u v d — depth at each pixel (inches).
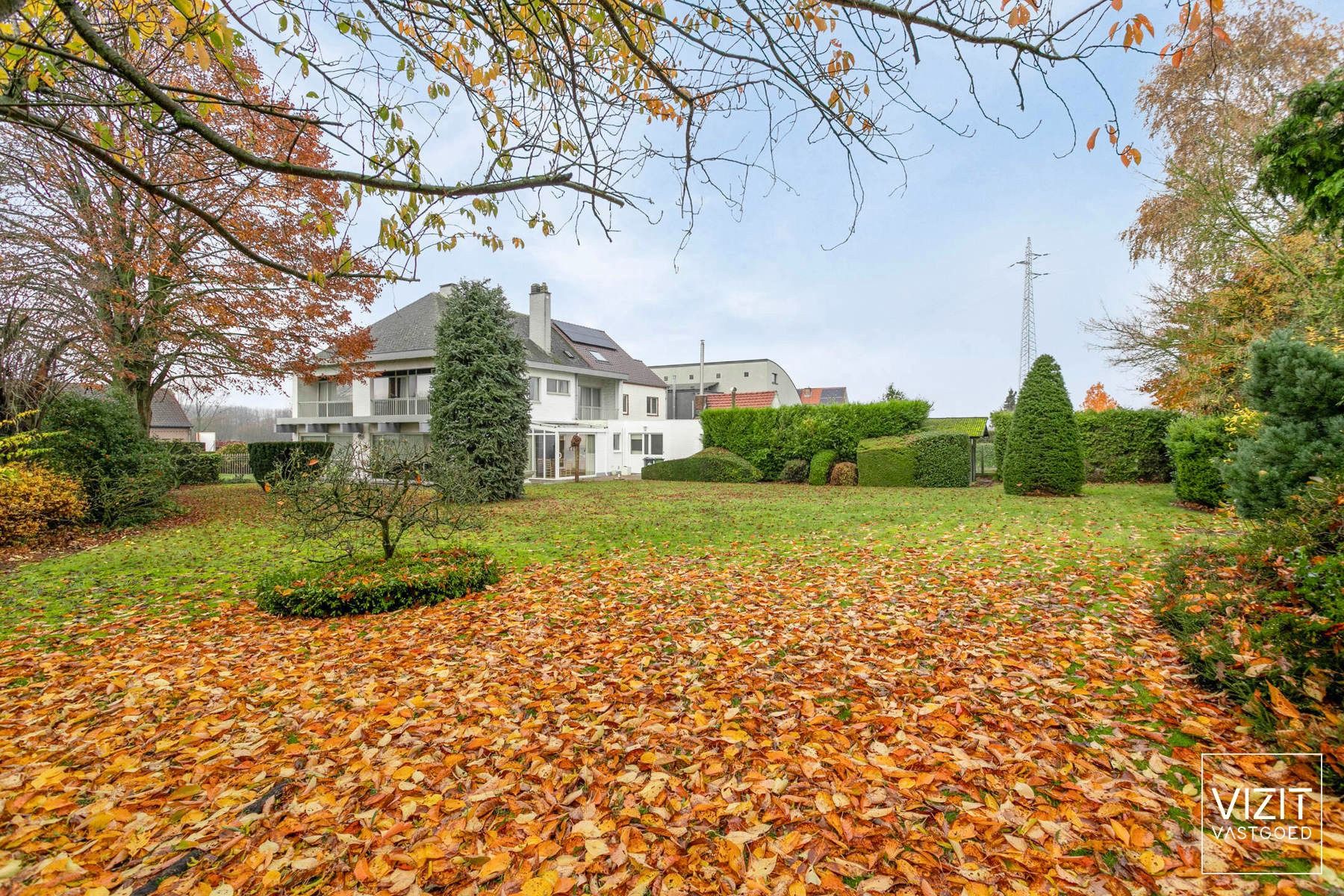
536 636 180.9
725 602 212.2
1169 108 483.2
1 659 171.3
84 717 132.3
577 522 425.4
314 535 235.6
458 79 119.8
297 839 89.3
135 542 370.9
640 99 137.7
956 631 170.2
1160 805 88.3
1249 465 262.1
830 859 80.8
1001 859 79.4
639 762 107.7
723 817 91.1
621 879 79.3
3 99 89.1
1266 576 144.4
